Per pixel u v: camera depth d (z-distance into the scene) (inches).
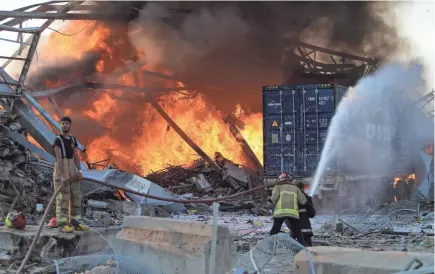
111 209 512.1
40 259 272.7
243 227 486.9
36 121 615.8
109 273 229.9
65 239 276.1
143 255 261.7
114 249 258.5
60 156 295.0
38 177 509.7
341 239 388.5
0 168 439.2
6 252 278.4
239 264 229.3
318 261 181.0
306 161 668.7
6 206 409.4
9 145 478.3
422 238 376.2
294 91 682.2
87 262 245.9
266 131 690.8
